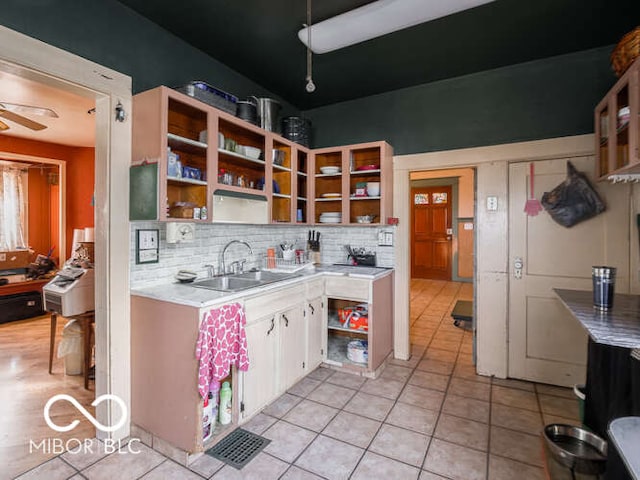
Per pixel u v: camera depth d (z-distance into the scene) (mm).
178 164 2105
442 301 5922
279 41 2512
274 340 2432
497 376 2975
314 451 1953
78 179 5316
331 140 3762
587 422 1931
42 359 3320
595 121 2459
